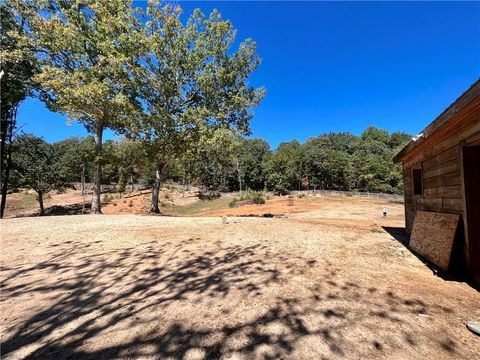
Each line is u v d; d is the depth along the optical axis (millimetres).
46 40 14289
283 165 51969
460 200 4766
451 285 4086
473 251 4324
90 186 46688
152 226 9562
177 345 2539
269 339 2619
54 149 25031
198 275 4461
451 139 5066
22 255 5660
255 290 3824
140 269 4770
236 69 18000
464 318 3053
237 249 6184
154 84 15734
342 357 2344
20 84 16266
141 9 15977
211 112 17031
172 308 3291
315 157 54219
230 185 58406
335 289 3854
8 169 19609
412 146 6324
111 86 14312
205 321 2975
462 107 3654
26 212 28578
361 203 29062
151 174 46094
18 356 2400
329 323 2908
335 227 9609
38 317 3094
